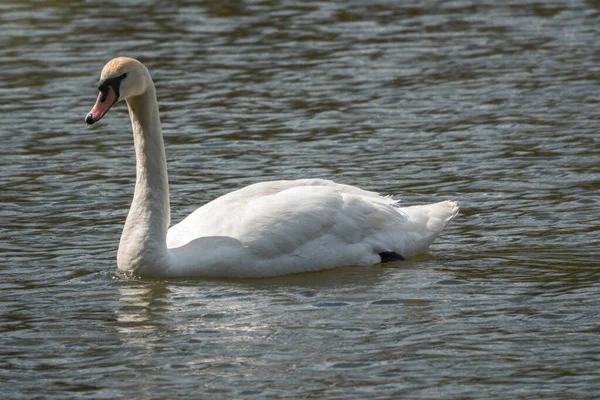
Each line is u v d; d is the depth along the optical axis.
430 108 23.77
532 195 17.92
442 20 32.84
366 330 12.51
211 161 20.50
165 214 14.50
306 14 34.03
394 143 21.34
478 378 11.19
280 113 23.75
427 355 11.78
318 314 13.05
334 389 10.97
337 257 14.73
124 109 24.62
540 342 12.08
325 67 27.62
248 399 10.77
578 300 13.34
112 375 11.43
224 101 24.80
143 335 12.48
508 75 26.28
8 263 15.16
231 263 14.31
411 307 13.25
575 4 34.62
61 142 21.84
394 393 10.87
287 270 14.51
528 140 21.12
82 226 16.84
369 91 25.30
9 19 33.75
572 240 15.71
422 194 18.27
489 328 12.52
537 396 10.77
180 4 35.66
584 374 11.23
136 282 14.27
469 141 21.25
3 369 11.66
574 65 26.94
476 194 18.12
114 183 19.14
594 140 20.92
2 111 24.08
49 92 25.58
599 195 17.73
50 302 13.65
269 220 14.54
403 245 15.16
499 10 34.16
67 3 35.97
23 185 19.02
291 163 20.23
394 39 30.55
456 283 14.12
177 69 27.66
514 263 14.87
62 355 11.99
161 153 14.48
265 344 12.13
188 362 11.70
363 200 15.19
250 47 29.83
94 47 29.89
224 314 13.09
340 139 21.73
